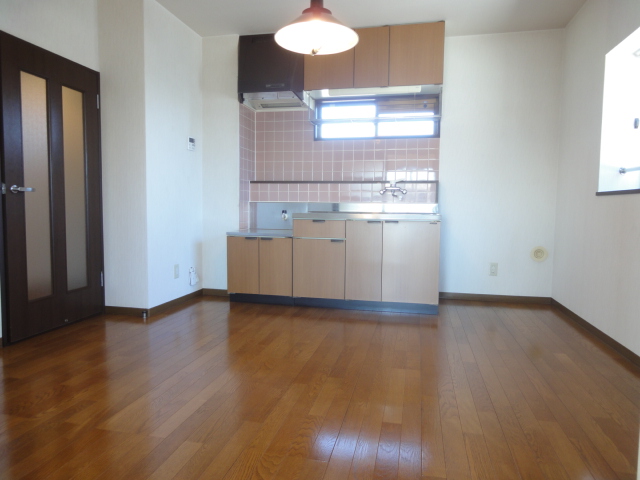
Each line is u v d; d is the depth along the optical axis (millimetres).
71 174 3334
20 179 2908
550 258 4234
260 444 1738
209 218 4461
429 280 3781
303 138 4645
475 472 1570
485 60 4238
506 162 4258
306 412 2012
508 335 3223
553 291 4191
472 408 2064
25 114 2938
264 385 2303
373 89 4105
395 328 3385
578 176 3617
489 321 3609
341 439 1782
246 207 4586
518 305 4199
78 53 3393
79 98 3396
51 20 3150
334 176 4594
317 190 4594
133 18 3467
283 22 3982
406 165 4441
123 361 2623
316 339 3096
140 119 3512
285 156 4684
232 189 4387
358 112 4559
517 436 1815
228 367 2549
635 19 2709
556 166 4164
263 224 4699
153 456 1647
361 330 3324
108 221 3646
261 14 3824
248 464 1604
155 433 1812
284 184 4645
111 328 3301
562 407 2078
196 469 1570
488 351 2867
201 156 4418
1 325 2836
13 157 2852
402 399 2154
